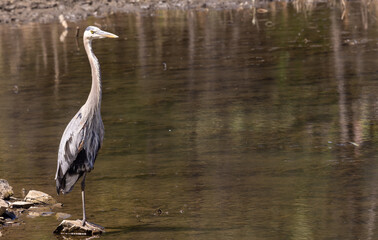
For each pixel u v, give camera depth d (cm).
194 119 1402
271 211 861
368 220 816
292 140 1209
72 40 2795
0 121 1466
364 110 1405
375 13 3109
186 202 908
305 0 3603
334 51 2200
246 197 919
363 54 2108
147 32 2922
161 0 3934
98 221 852
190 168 1066
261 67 1991
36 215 888
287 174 1016
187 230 804
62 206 920
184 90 1719
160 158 1129
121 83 1859
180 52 2355
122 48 2520
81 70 2109
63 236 803
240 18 3238
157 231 804
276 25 2917
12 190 960
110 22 3344
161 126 1355
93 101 832
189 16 3416
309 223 812
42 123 1432
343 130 1260
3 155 1182
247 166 1064
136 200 925
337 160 1077
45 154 1183
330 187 948
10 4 3766
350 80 1731
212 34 2752
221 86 1744
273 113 1422
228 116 1414
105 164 1107
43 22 3450
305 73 1862
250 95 1617
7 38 2942
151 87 1778
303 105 1483
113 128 1353
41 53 2492
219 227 809
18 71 2141
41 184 1016
